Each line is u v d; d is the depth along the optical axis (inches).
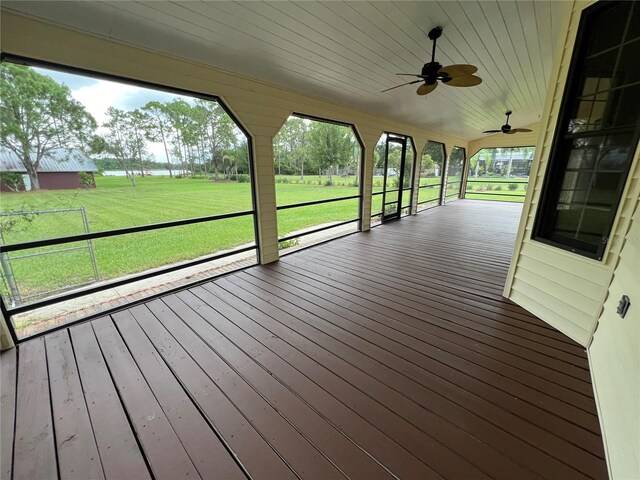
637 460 34.6
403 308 99.3
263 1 74.9
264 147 136.5
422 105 193.5
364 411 56.4
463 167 418.9
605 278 69.7
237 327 87.7
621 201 65.4
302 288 116.9
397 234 212.2
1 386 64.1
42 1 65.3
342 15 84.4
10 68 138.8
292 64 113.6
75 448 49.6
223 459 47.4
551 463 45.6
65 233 208.5
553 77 82.6
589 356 71.7
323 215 391.2
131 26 79.0
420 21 90.9
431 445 49.0
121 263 195.0
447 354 74.2
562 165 83.3
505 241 190.7
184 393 61.7
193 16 77.7
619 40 66.1
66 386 64.1
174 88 102.4
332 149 418.9
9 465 46.8
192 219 117.8
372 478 43.8
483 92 176.9
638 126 62.1
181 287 117.2
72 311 115.6
